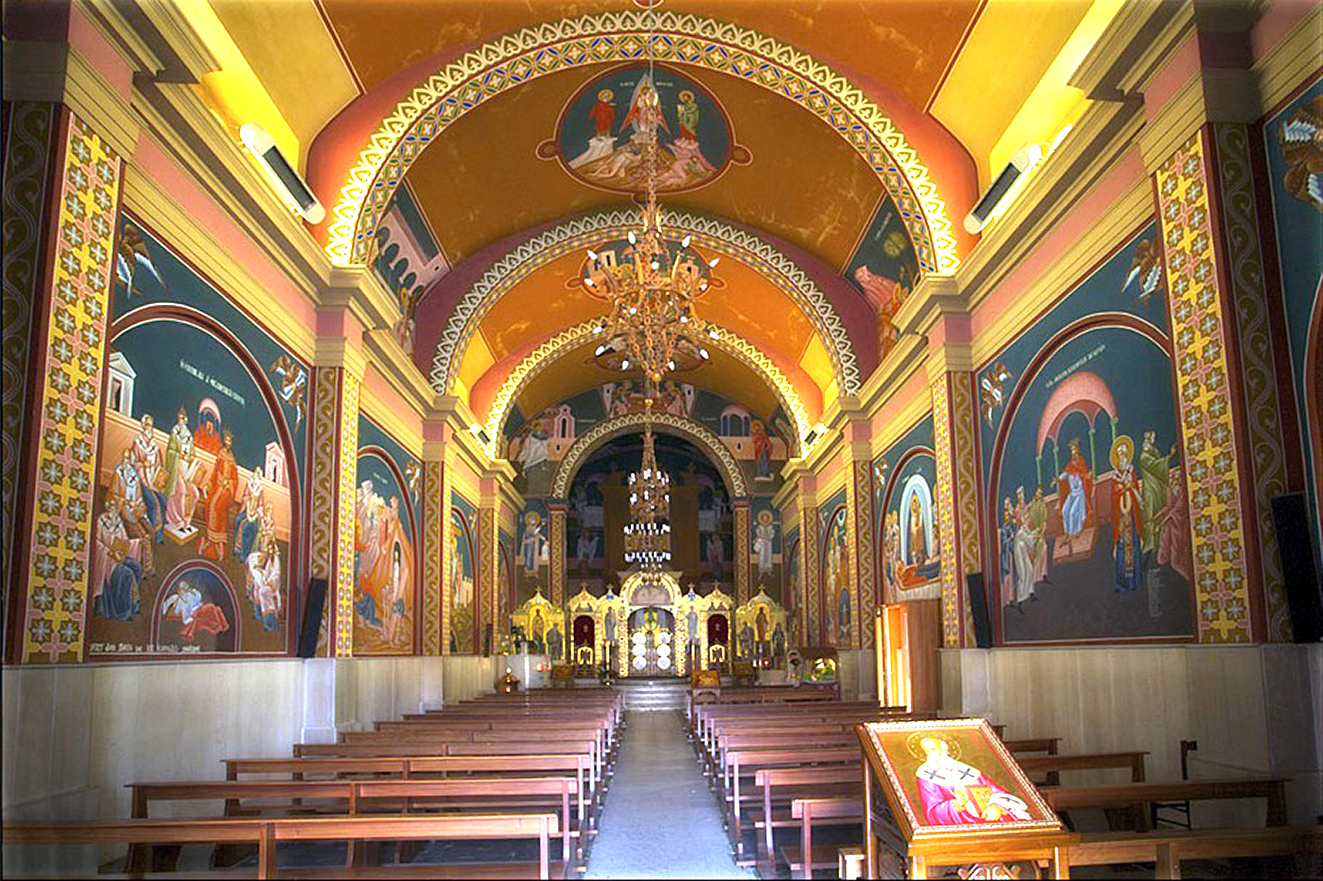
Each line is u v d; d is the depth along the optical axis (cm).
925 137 1383
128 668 802
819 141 1566
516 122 1552
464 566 2341
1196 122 777
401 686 1645
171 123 883
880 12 1216
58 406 692
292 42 1139
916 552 1661
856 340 1978
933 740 563
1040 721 1138
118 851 773
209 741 959
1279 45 740
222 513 1020
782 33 1320
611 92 1526
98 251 740
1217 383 753
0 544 644
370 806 827
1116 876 662
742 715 1301
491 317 2253
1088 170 1018
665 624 3944
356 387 1366
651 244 1319
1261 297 746
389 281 1708
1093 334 1031
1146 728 905
